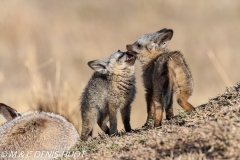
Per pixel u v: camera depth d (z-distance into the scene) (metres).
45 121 9.84
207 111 9.87
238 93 10.38
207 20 33.19
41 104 14.55
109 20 33.44
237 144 7.79
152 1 35.50
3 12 29.23
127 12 34.88
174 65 10.69
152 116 11.56
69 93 14.85
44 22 31.38
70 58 26.70
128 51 12.40
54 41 28.98
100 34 30.77
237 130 8.14
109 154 8.95
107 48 28.72
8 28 28.78
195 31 31.02
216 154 7.73
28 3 34.34
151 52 12.22
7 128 9.65
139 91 19.56
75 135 10.47
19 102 17.02
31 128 9.55
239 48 28.06
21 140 9.35
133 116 17.38
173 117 10.98
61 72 24.08
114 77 12.02
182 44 28.94
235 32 30.67
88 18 33.59
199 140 8.30
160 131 9.42
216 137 8.12
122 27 32.25
